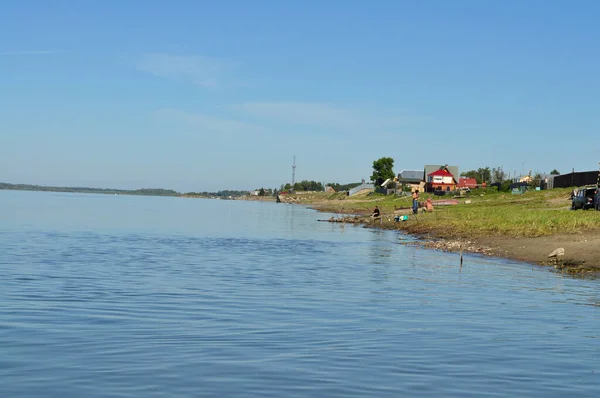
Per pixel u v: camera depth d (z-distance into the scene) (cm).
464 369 1240
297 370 1219
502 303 1997
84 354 1315
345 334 1529
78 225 6406
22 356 1291
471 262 3281
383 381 1157
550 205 8081
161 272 2730
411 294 2170
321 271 2848
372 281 2508
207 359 1288
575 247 3409
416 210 7369
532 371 1230
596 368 1256
